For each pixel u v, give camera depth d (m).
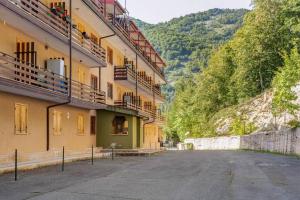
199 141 68.75
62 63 23.44
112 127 34.00
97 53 30.45
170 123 106.31
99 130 33.91
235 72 77.81
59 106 25.47
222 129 62.72
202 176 15.41
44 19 20.98
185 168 18.86
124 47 39.78
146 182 13.57
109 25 31.95
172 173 16.56
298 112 44.06
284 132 32.62
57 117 25.16
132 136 34.09
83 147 29.92
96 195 10.80
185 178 14.75
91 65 30.50
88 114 31.20
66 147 26.48
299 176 15.33
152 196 10.71
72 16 27.88
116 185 12.76
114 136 33.97
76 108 28.64
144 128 48.06
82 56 27.03
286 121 45.50
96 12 28.50
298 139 29.08
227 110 70.50
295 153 29.53
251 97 69.81
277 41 68.44
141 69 53.16
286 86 37.66
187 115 86.44
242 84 71.44
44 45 23.52
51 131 24.08
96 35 33.47
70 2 23.81
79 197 10.45
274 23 68.56
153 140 55.09
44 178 14.41
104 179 14.34
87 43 27.39
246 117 58.22
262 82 69.31
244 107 63.06
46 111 23.45
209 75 87.75
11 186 12.31
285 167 19.12
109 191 11.51
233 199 10.27
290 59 40.38
